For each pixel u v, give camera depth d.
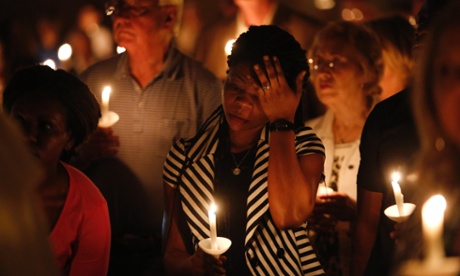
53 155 3.25
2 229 1.76
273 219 3.14
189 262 3.15
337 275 4.18
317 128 4.57
